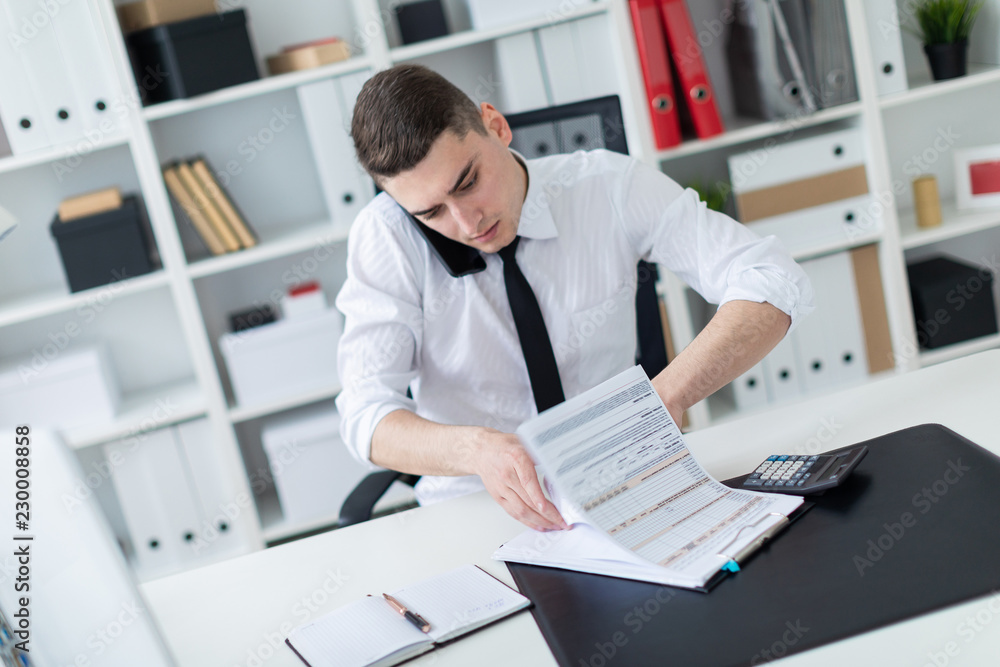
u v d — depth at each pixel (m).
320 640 0.93
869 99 2.30
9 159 2.07
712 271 1.32
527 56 2.21
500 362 1.44
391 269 1.39
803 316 1.24
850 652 0.73
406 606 0.95
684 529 0.95
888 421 1.13
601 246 1.44
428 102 1.09
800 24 2.24
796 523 0.93
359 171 2.23
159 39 2.08
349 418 1.29
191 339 2.23
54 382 2.23
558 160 1.47
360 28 2.21
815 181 2.35
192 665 0.95
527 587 0.95
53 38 2.05
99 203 2.21
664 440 1.02
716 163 2.55
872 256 2.40
